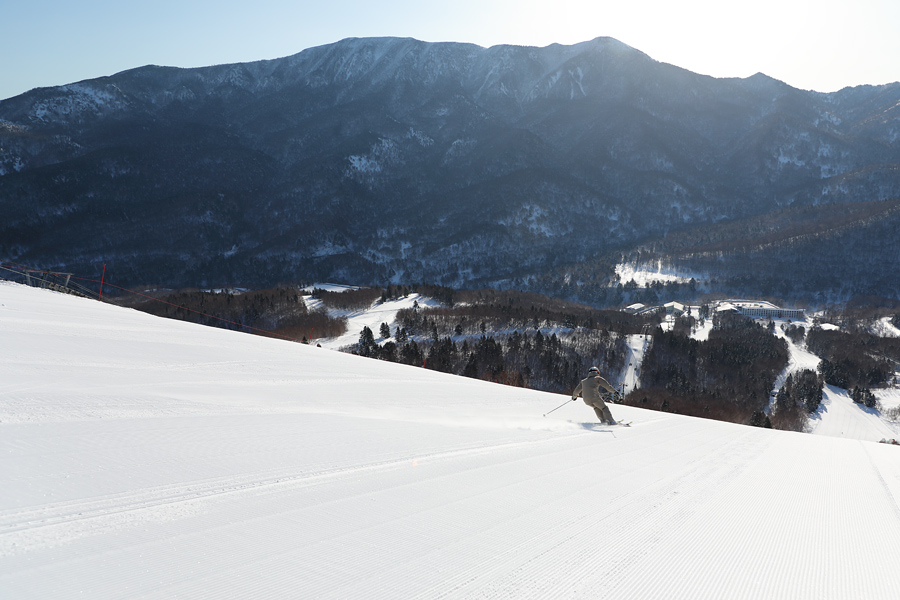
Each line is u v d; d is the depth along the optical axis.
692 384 86.06
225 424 6.64
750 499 5.24
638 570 3.27
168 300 124.19
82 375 9.24
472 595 2.77
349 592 2.70
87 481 4.09
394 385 13.59
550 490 4.91
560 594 2.86
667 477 5.89
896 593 3.23
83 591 2.53
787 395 92.25
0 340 11.31
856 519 4.86
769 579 3.31
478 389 15.09
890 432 86.44
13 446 4.78
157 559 2.93
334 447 5.93
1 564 2.75
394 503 4.18
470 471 5.38
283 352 17.70
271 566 2.94
